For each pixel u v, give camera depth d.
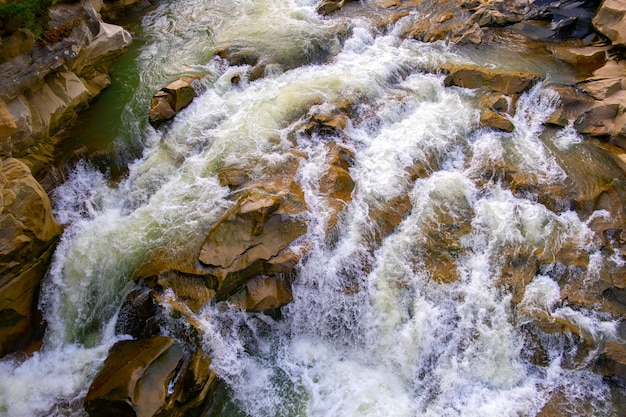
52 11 12.05
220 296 9.51
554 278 10.37
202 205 10.91
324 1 17.95
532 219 11.08
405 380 9.44
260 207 9.95
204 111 13.15
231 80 14.08
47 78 12.07
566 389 9.27
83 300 9.91
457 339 9.69
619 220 11.03
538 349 9.63
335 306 10.04
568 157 12.38
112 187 11.79
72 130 12.72
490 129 13.06
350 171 11.85
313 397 9.26
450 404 9.11
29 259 9.75
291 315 10.12
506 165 12.09
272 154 11.88
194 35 16.62
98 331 9.69
